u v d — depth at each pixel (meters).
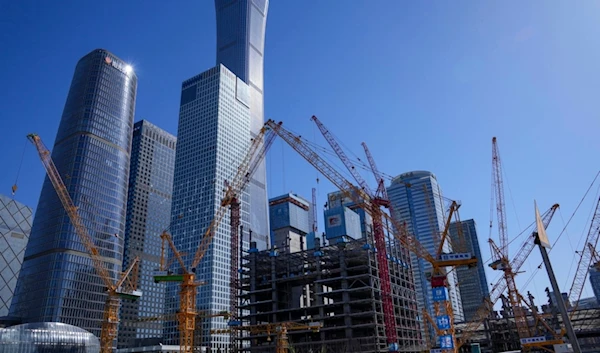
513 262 192.00
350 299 176.62
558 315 196.38
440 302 135.12
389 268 194.25
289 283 193.50
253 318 188.88
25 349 150.25
